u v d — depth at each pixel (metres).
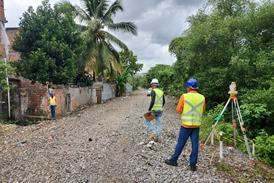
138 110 18.47
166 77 41.69
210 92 17.02
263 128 11.88
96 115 16.28
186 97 6.73
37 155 7.67
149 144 8.62
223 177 6.57
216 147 9.23
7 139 10.13
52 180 5.94
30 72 17.44
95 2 29.89
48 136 10.16
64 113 18.66
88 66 26.02
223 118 12.49
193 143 6.75
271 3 14.96
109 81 33.72
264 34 15.26
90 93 25.47
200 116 6.75
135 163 7.00
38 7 19.08
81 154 7.69
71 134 10.44
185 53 19.03
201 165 7.20
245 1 17.39
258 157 8.84
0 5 17.80
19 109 16.34
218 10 18.08
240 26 15.38
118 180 6.02
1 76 13.34
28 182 5.86
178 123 13.91
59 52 18.16
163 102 9.23
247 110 11.74
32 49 18.19
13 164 6.98
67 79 19.08
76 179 5.99
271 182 6.78
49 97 15.96
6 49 18.39
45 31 17.92
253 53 15.05
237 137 10.10
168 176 6.27
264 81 13.87
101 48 29.42
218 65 17.08
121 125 12.19
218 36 15.68
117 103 25.05
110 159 7.32
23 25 18.28
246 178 6.73
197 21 19.50
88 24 28.67
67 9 24.77
